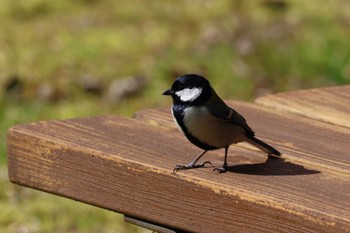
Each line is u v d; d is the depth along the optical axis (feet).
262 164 18.90
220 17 57.11
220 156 19.66
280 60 51.01
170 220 17.81
